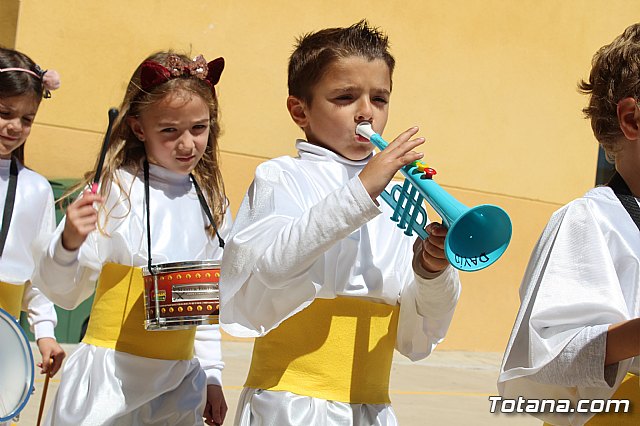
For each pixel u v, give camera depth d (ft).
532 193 57.21
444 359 50.39
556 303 11.53
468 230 11.93
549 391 11.96
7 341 16.66
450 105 54.49
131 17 44.62
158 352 17.61
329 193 14.39
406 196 13.52
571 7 57.93
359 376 14.33
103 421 16.93
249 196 14.52
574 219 12.05
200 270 16.76
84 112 43.68
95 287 18.62
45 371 19.27
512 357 12.00
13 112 19.20
